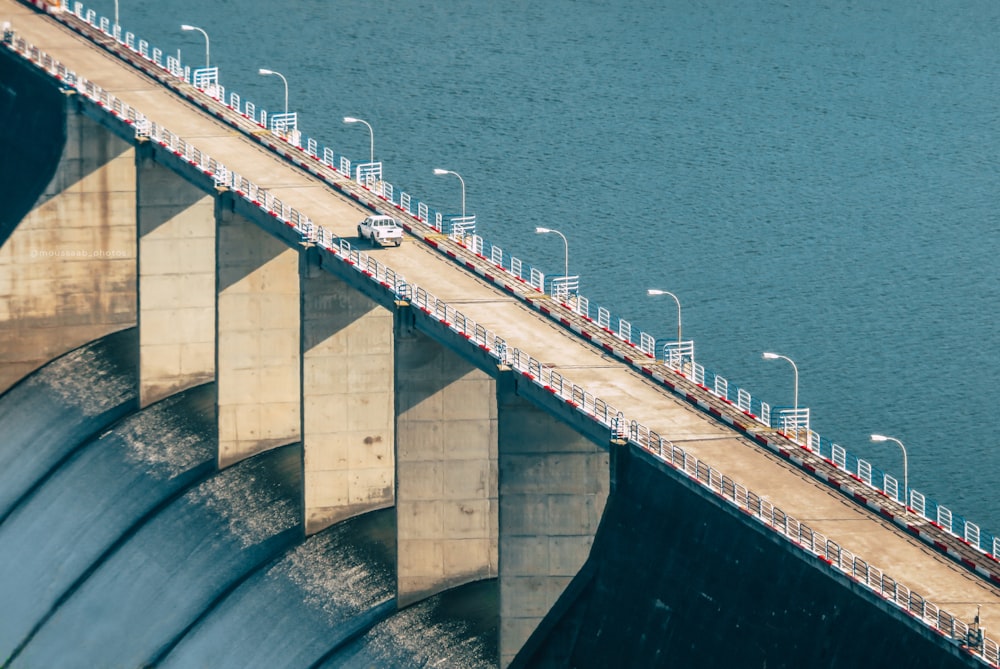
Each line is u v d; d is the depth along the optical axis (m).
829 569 179.88
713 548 194.75
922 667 168.75
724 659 190.75
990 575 176.50
